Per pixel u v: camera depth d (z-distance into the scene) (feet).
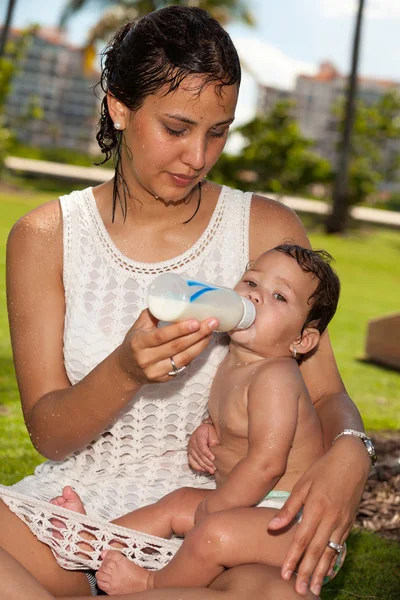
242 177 81.97
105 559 7.47
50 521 7.61
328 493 6.95
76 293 8.42
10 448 14.49
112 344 8.36
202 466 8.23
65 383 8.46
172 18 7.48
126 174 8.34
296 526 7.23
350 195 74.64
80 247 8.50
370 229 76.48
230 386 8.11
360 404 20.56
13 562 6.84
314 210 77.10
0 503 7.66
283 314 8.12
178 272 8.50
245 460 7.60
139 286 8.45
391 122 86.43
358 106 87.76
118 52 7.73
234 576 6.93
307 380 8.61
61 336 8.51
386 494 13.57
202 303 7.11
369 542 11.79
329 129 197.98
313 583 6.87
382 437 17.22
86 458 8.45
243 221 8.71
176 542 7.59
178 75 7.30
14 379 19.16
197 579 7.14
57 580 7.72
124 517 7.93
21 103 200.95
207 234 8.59
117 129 7.99
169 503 8.00
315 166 77.92
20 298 8.46
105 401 7.54
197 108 7.40
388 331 25.80
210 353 8.41
